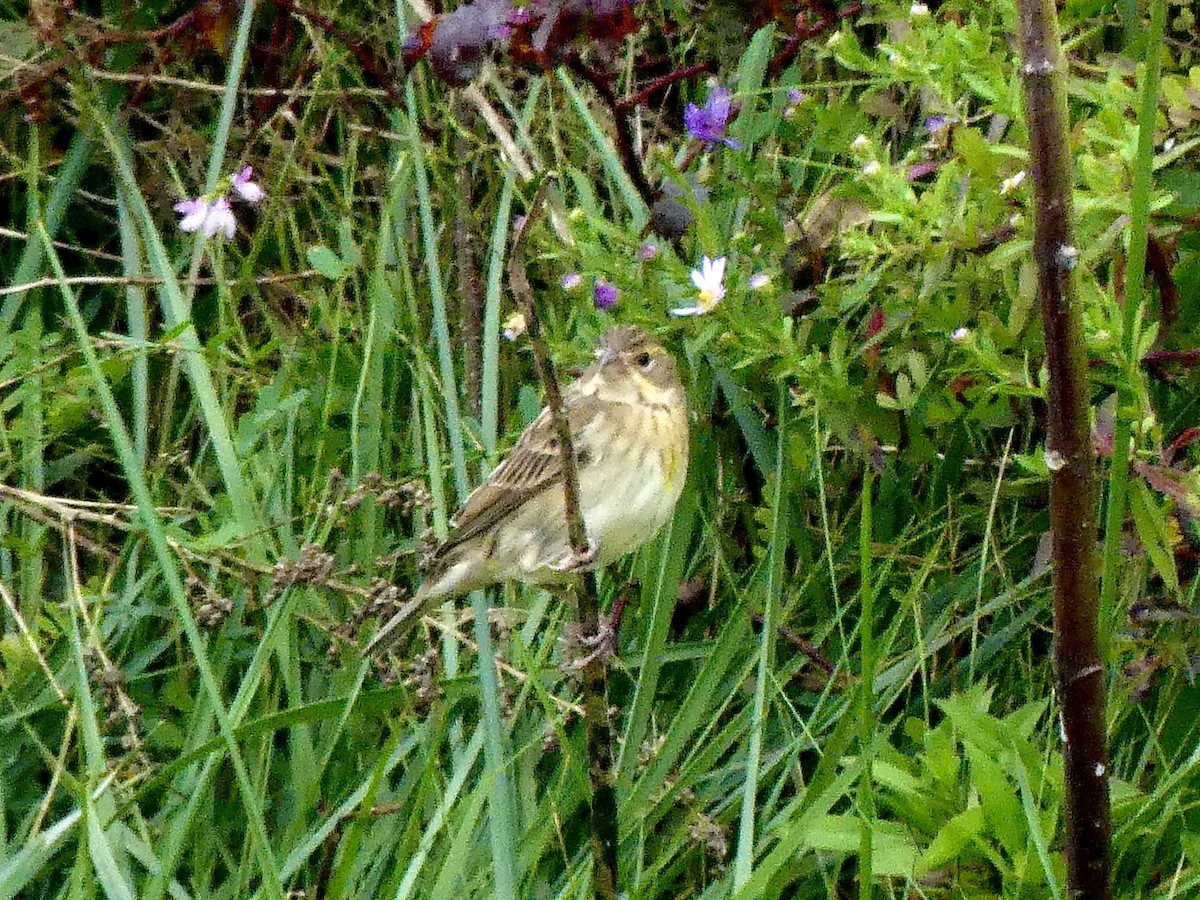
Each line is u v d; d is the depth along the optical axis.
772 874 3.19
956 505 4.12
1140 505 3.27
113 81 5.09
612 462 3.64
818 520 4.22
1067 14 3.58
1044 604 3.86
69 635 3.97
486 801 3.67
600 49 3.69
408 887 3.34
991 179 3.55
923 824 3.33
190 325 4.06
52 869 3.81
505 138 4.36
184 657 4.24
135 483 3.12
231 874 3.66
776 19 4.20
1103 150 3.53
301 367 4.64
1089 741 2.95
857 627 4.02
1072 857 3.05
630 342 3.71
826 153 4.52
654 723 3.88
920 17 3.59
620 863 3.62
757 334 3.80
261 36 5.28
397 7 4.44
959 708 3.37
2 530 4.32
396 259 4.84
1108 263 3.86
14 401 4.32
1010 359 3.48
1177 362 3.63
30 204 4.86
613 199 4.55
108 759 3.93
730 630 3.88
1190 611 3.52
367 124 5.14
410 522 4.49
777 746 3.87
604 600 4.18
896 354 3.80
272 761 4.05
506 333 4.22
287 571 3.78
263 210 5.05
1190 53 3.99
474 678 3.74
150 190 5.13
